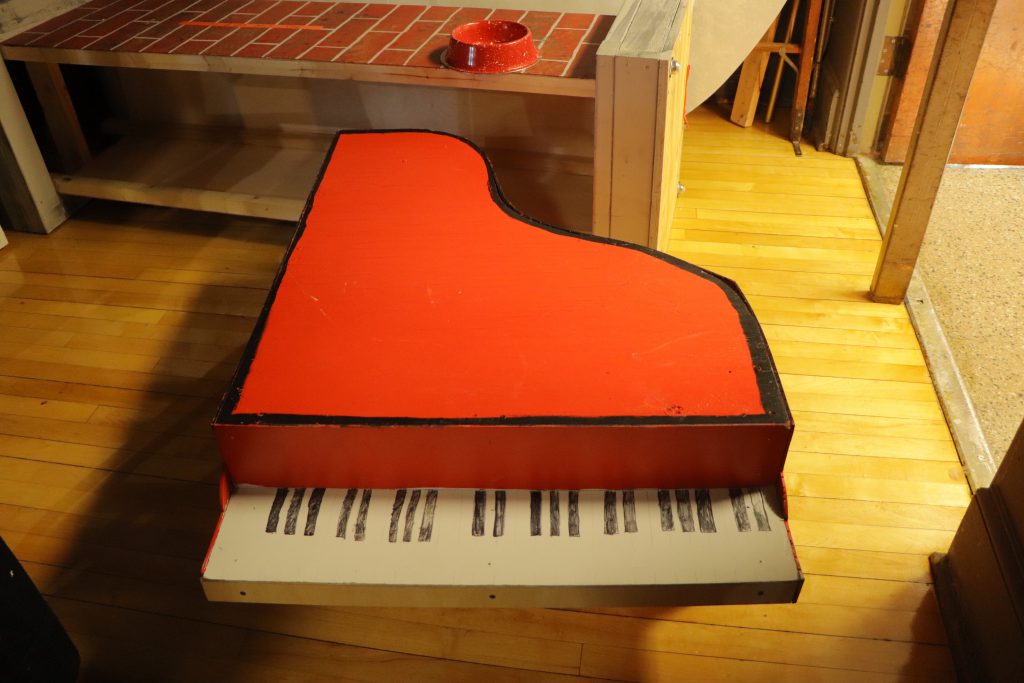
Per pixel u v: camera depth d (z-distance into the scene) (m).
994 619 1.57
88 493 2.09
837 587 1.82
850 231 2.99
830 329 2.53
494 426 1.32
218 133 3.27
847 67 3.24
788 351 2.46
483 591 1.34
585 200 2.85
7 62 2.95
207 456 2.19
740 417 1.32
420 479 1.43
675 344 1.45
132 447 2.22
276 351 1.48
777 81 3.59
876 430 2.19
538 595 1.35
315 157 3.13
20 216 3.07
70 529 2.00
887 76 3.22
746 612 1.78
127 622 1.80
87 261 2.96
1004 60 3.09
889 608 1.78
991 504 1.64
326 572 1.35
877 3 3.01
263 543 1.39
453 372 1.42
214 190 2.94
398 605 1.38
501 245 1.73
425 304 1.57
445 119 3.09
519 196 2.88
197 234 3.10
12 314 2.70
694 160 3.46
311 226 1.82
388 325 1.52
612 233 2.39
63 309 2.72
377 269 1.67
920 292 2.67
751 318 1.50
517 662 1.71
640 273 1.62
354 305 1.57
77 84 3.31
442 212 1.85
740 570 1.33
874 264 2.81
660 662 1.70
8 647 1.45
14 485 2.12
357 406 1.37
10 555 1.47
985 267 2.82
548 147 3.06
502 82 2.28
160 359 2.51
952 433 2.17
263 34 2.60
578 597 1.35
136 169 3.09
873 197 3.16
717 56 2.87
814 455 2.12
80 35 2.67
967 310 2.64
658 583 1.32
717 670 1.68
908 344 2.47
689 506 1.41
